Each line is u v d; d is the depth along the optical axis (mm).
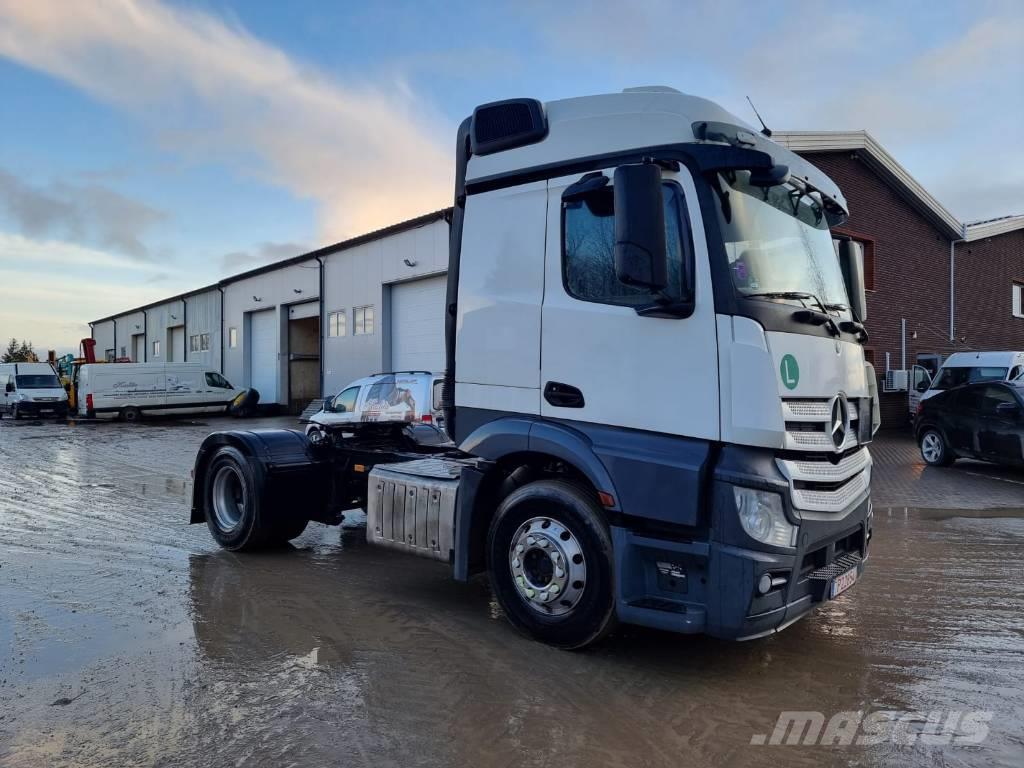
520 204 4320
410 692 3658
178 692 3646
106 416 30281
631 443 3760
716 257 3572
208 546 6859
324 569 6043
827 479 3697
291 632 4520
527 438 4113
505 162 4395
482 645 4297
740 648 4328
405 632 4523
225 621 4715
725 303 3531
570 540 4035
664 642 4387
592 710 3490
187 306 39750
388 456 5910
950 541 7371
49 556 6441
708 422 3566
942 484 10938
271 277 31375
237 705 3506
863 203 19750
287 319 31094
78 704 3508
